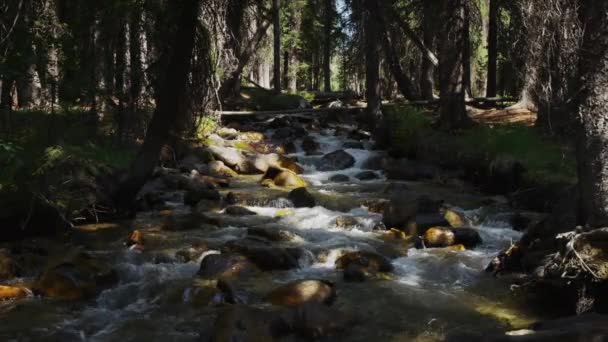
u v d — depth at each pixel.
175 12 9.78
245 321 5.58
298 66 44.41
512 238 9.49
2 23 8.52
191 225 9.95
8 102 9.82
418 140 16.95
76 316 6.48
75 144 10.03
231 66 12.60
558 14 9.02
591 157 5.99
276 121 21.95
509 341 4.59
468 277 7.69
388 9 19.70
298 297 6.58
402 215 10.09
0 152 8.48
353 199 12.19
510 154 12.98
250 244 8.37
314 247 8.69
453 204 11.77
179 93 10.33
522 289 6.87
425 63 27.64
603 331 4.39
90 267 7.52
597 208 5.95
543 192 10.96
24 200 9.01
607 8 5.86
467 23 17.55
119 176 10.22
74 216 9.73
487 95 26.09
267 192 12.99
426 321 6.24
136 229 9.79
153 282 7.37
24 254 8.16
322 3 19.67
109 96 10.95
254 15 11.88
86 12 9.61
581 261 5.55
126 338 5.93
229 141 17.95
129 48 10.54
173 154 15.12
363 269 7.75
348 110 24.45
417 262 8.32
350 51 20.59
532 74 10.30
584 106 6.06
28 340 5.83
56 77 10.14
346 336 5.84
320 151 18.70
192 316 6.38
